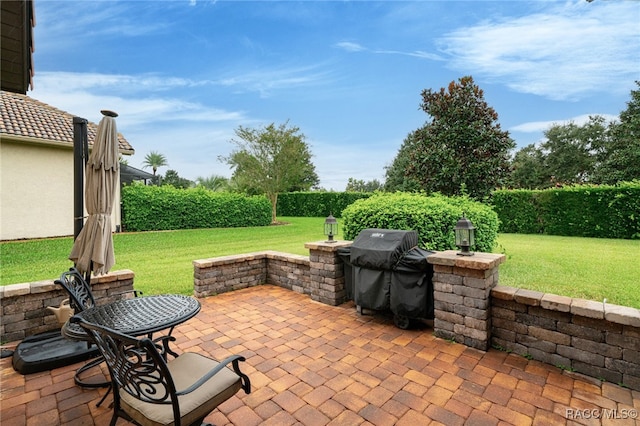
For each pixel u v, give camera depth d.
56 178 10.25
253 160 17.97
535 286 4.46
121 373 1.70
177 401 1.56
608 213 10.11
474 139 7.98
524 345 2.97
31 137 9.30
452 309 3.27
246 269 5.34
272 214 18.50
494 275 3.26
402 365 2.85
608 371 2.56
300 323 3.83
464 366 2.81
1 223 9.27
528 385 2.52
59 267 6.44
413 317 3.51
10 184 9.41
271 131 17.95
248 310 4.27
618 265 5.75
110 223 3.24
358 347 3.20
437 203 5.24
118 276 4.02
